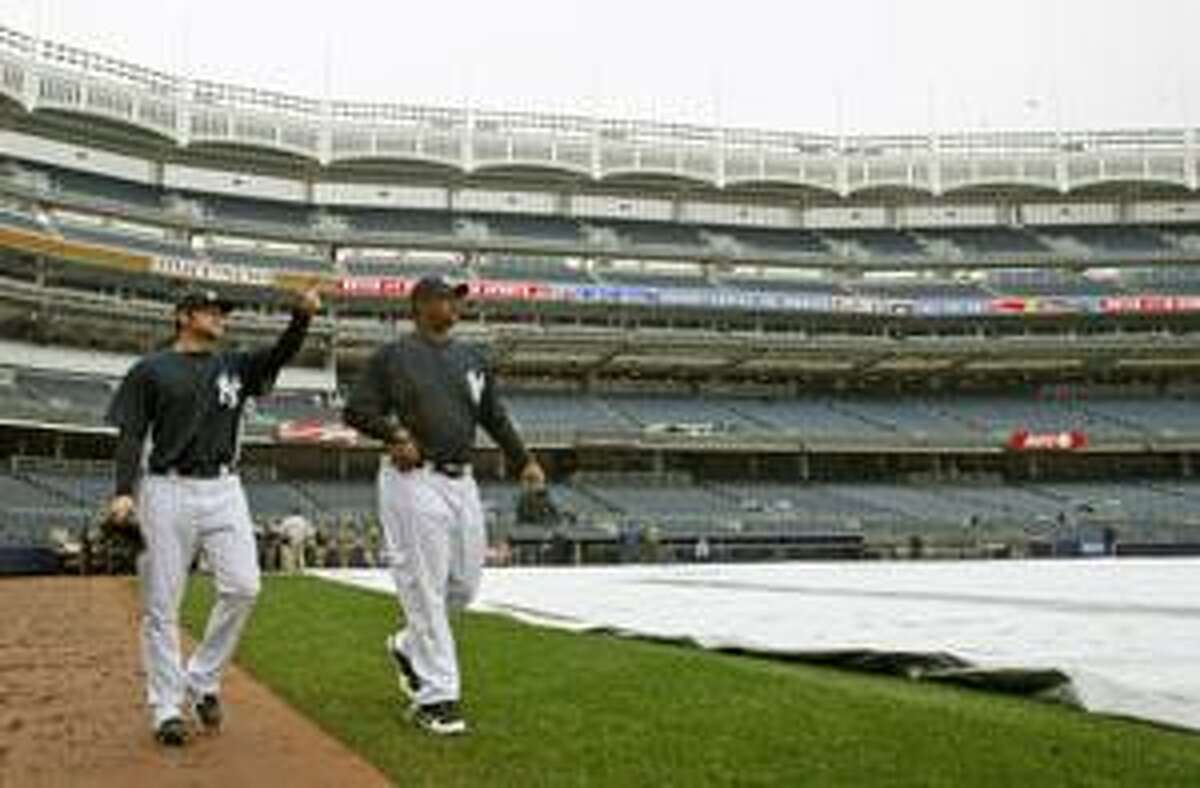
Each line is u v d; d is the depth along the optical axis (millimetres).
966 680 9539
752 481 63625
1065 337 65812
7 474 48500
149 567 7410
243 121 65000
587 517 55500
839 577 30453
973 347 65312
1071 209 74938
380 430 7422
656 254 68625
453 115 68812
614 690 8859
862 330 67438
